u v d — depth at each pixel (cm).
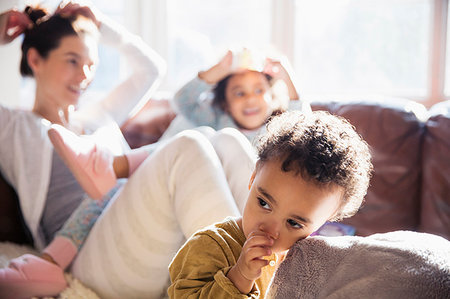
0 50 185
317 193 62
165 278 105
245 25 224
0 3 171
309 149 63
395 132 146
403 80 202
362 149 70
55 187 120
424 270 50
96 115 139
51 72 122
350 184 65
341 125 71
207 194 87
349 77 211
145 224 97
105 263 101
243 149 104
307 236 65
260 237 60
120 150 130
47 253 106
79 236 110
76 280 104
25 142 122
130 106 148
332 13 209
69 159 102
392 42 202
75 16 127
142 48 150
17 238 128
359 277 52
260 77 150
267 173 63
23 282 94
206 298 62
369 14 204
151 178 97
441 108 147
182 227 90
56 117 127
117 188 121
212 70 152
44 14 129
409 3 196
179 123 157
